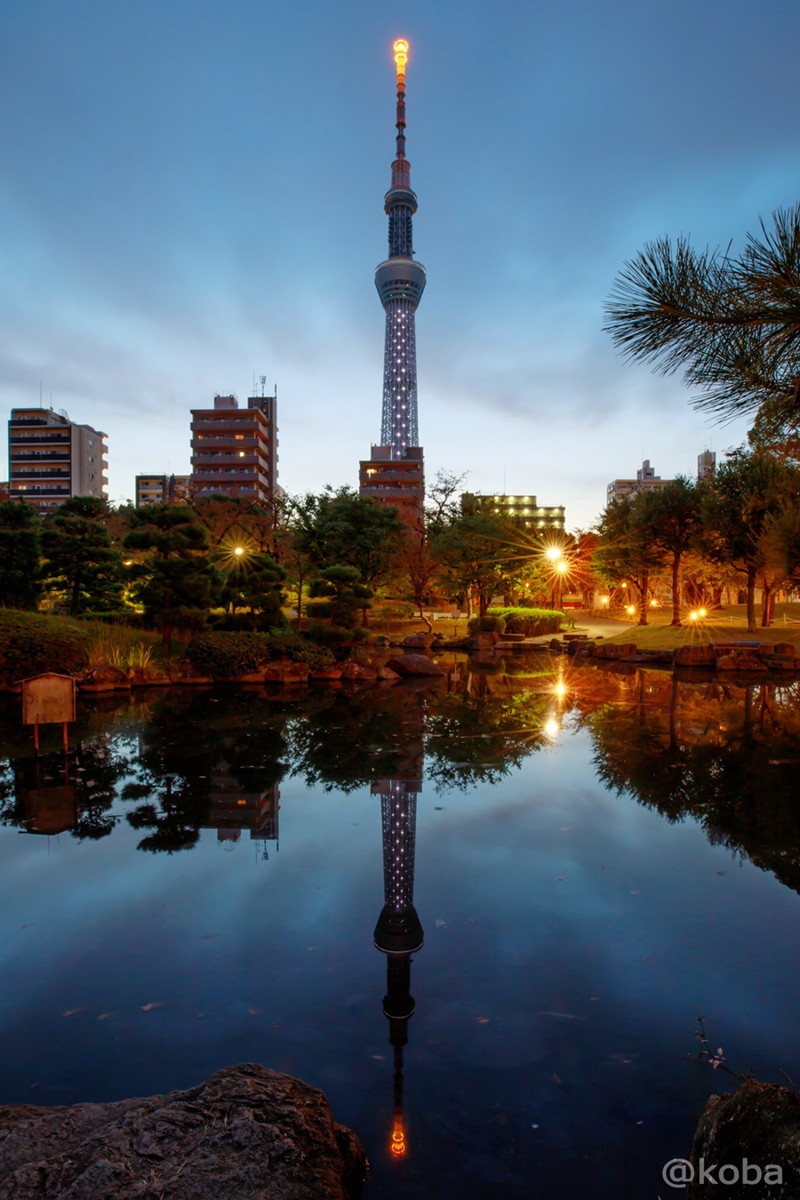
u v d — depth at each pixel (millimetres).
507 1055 2725
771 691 15727
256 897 4277
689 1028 2893
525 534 34375
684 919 3936
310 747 9000
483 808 6230
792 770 7691
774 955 3521
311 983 3277
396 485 96312
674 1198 2023
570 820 5867
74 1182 1790
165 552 18766
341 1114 2404
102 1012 3041
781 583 23312
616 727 10664
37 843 5270
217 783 7117
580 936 3736
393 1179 2100
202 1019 2988
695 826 5684
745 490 24750
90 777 7344
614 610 52438
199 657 16750
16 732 10047
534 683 17422
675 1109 2410
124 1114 2107
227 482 91062
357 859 4934
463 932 3791
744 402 3016
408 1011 3033
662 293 2777
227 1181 1814
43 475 93875
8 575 19250
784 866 4781
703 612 35938
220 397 95438
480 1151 2225
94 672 15062
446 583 34250
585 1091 2508
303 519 35125
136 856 5000
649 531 30328
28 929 3852
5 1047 2793
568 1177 2111
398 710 12578
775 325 2727
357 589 20625
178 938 3738
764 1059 2674
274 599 19734
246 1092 2207
